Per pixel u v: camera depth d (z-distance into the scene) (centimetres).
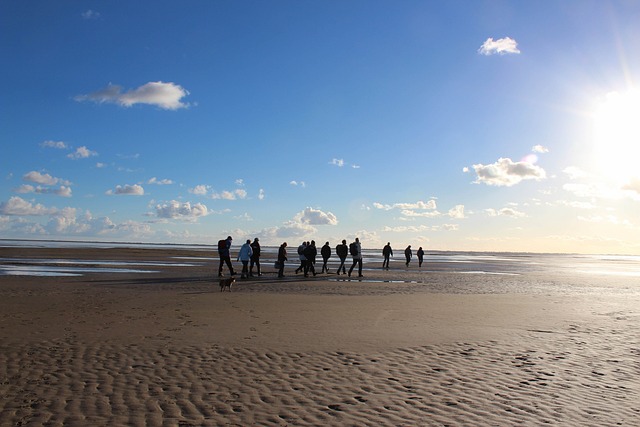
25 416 611
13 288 2122
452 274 3766
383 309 1573
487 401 683
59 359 880
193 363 867
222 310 1502
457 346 1020
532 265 6762
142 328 1180
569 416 627
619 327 1290
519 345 1041
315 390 727
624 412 644
